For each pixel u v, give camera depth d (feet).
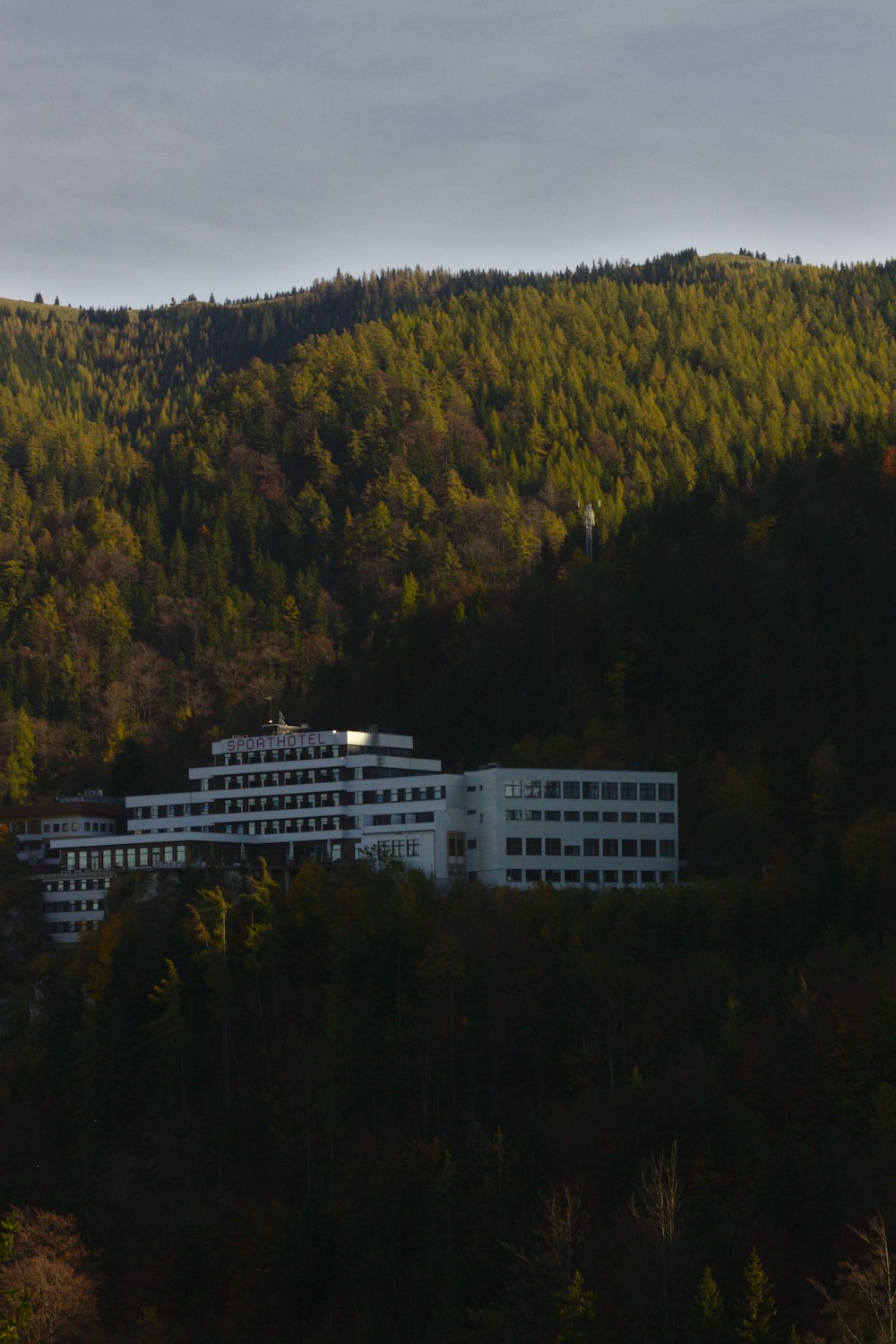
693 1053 594.65
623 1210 512.63
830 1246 487.20
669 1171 491.72
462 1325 485.15
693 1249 472.85
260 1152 604.49
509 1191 528.63
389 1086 611.06
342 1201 556.51
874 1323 384.27
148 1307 526.57
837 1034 579.07
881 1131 536.42
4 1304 447.01
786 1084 569.23
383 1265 515.09
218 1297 545.85
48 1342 442.50
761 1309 447.83
